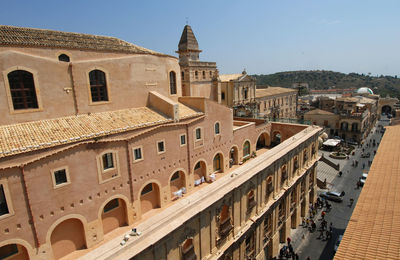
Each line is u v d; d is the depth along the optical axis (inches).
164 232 552.4
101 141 690.2
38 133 632.4
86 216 682.2
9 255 577.0
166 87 1074.1
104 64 823.1
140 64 941.8
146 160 825.5
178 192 951.0
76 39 862.5
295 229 1304.1
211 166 1139.3
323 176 1920.5
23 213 564.4
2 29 729.6
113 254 487.2
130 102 920.9
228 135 1224.8
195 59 2006.6
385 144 1129.4
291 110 3122.5
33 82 676.1
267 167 925.8
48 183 598.9
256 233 927.0
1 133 597.6
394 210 636.1
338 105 3324.3
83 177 666.2
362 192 763.4
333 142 2605.8
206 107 1057.5
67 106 748.6
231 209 775.7
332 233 1259.2
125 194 775.7
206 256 698.2
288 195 1154.0
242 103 2134.6
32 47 688.4
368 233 576.4
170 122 899.4
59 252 657.6
